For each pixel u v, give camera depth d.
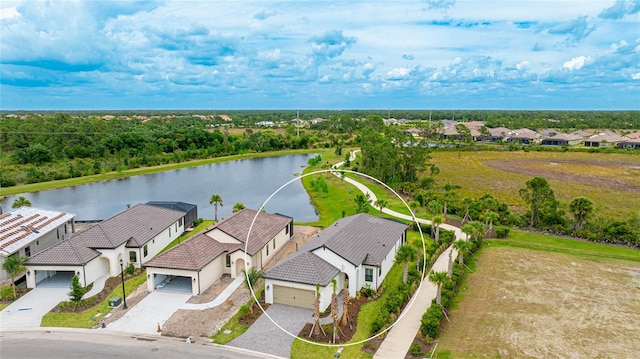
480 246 49.81
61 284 40.28
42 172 101.56
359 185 87.62
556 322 32.75
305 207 75.75
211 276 40.34
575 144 154.00
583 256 46.78
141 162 122.00
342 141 163.62
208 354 28.78
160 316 34.28
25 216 51.28
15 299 37.34
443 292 35.56
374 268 38.03
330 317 33.91
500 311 34.53
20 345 30.08
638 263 44.75
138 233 46.34
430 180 82.38
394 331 31.48
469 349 29.16
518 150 139.12
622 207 67.50
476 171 101.00
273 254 48.44
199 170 117.69
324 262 37.09
